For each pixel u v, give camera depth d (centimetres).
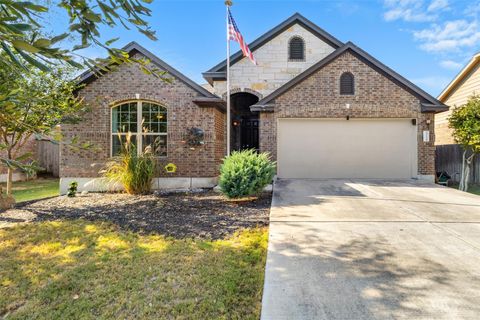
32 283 365
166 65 1035
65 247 475
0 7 181
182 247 457
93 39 229
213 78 1428
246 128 1650
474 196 830
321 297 305
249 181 759
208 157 1048
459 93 1666
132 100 1045
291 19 1410
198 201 797
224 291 329
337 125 1190
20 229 562
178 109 1045
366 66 1164
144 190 947
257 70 1419
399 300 297
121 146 977
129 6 229
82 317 293
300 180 1145
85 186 1016
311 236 490
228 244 469
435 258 398
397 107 1159
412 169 1175
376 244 451
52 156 1702
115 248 463
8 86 376
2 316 303
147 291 333
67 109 578
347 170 1191
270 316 276
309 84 1176
